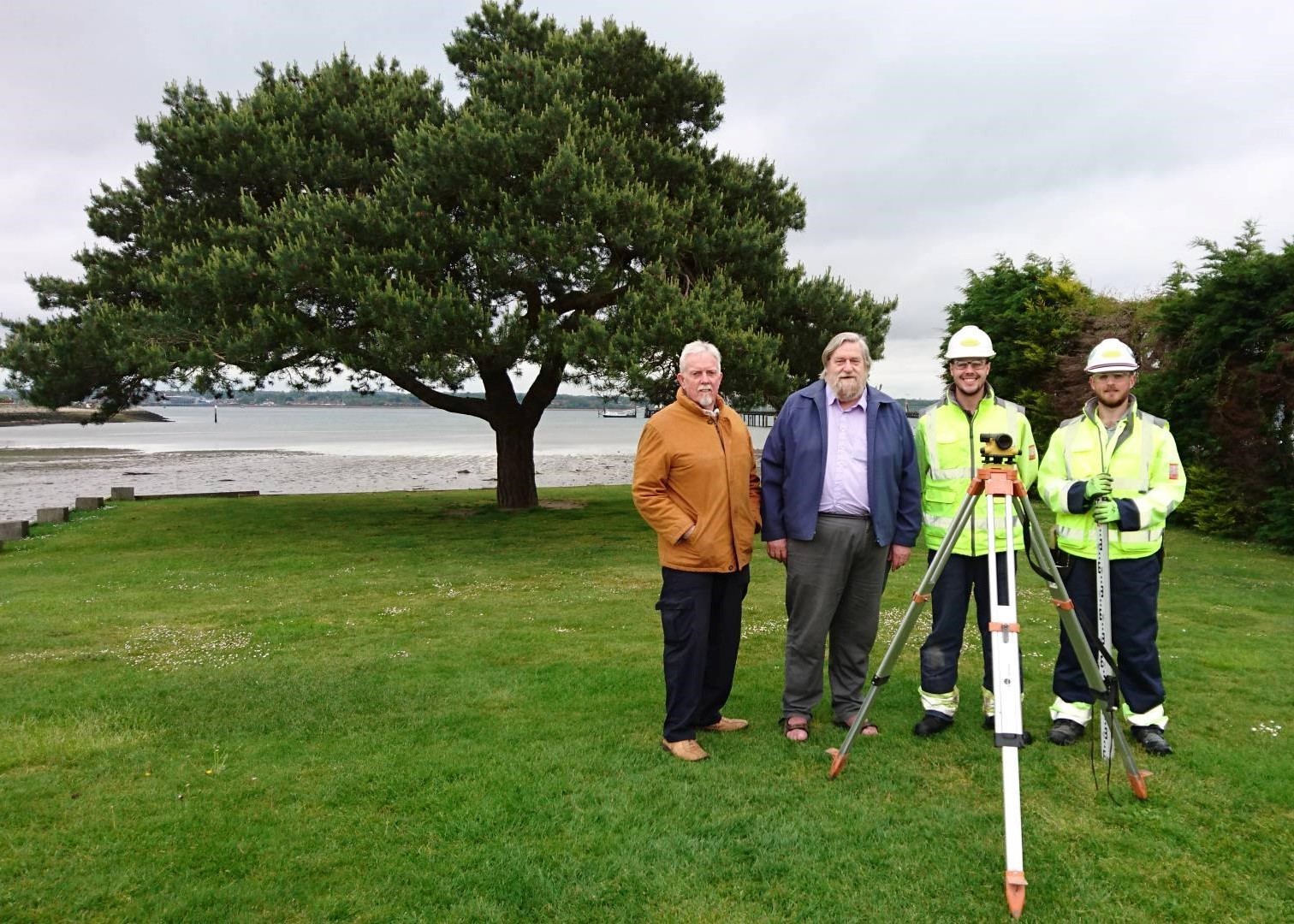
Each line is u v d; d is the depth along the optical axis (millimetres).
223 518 15703
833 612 4465
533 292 14023
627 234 12594
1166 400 13500
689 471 4195
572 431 95812
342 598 8695
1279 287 11734
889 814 3609
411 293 11664
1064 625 3654
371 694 5332
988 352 4332
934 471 4488
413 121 14562
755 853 3312
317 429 102000
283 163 13570
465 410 17109
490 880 3135
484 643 6684
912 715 4809
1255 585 8977
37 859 3303
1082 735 4430
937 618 4496
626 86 15367
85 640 6910
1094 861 3227
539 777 4027
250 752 4391
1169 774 3949
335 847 3395
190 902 3018
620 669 5863
